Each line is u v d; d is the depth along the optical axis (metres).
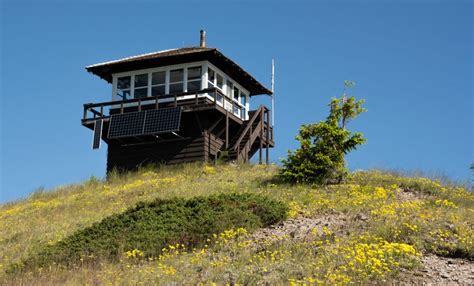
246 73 33.84
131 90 33.16
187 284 13.20
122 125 31.45
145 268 14.73
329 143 24.62
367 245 14.05
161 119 30.67
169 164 31.39
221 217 17.97
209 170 28.45
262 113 33.97
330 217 18.38
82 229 20.31
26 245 19.81
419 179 24.06
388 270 12.77
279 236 16.70
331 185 23.55
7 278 15.40
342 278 12.37
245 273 13.38
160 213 19.19
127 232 17.91
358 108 25.95
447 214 17.95
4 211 27.89
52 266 16.14
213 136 31.81
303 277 13.02
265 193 22.48
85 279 14.38
